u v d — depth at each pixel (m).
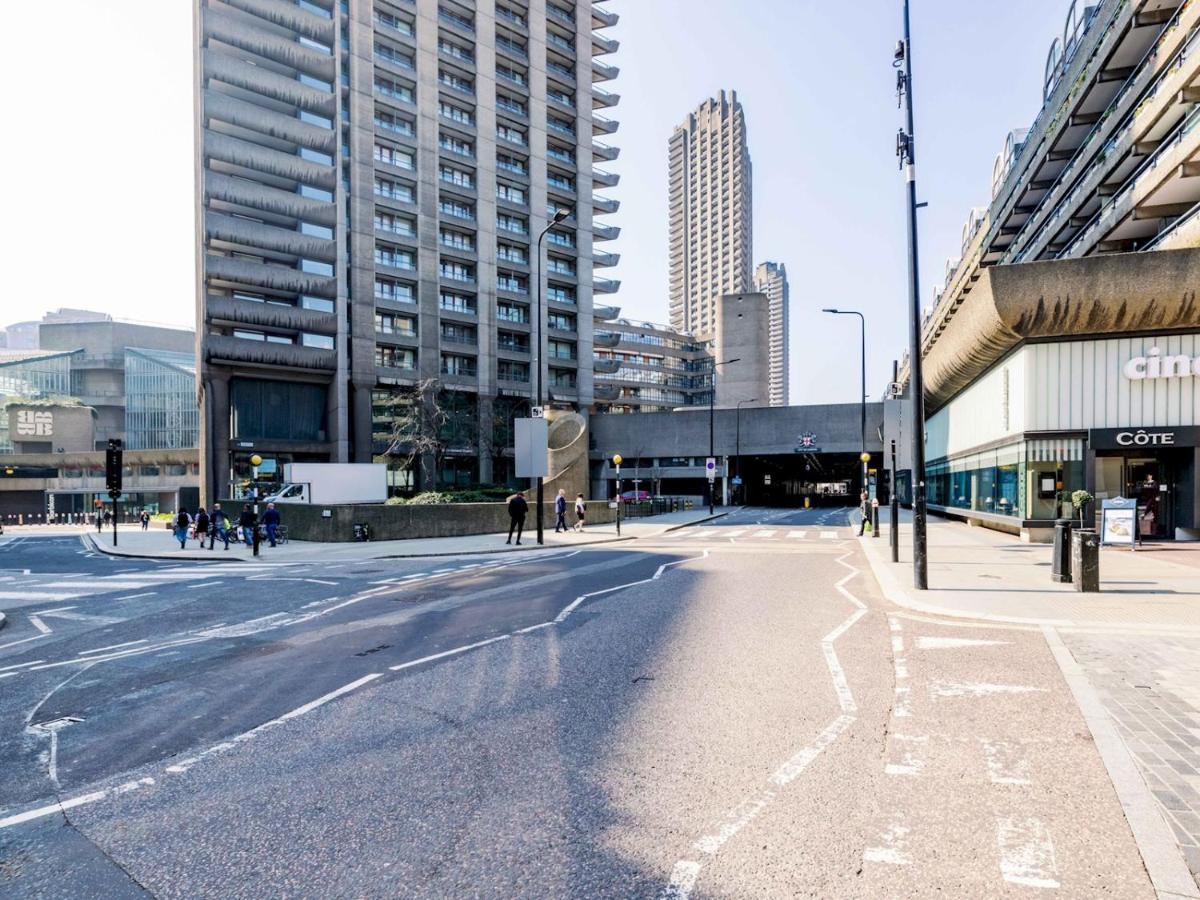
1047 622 8.81
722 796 4.07
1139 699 5.68
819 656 7.41
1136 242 27.95
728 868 3.29
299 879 3.26
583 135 81.38
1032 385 20.86
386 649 8.06
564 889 3.13
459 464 66.56
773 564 16.59
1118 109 26.12
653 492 72.69
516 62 75.00
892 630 8.74
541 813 3.89
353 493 34.47
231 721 5.62
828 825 3.70
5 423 90.19
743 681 6.46
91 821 3.92
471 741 5.03
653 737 5.05
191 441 90.88
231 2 52.03
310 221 55.50
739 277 187.38
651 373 132.38
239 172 53.09
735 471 74.19
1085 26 32.97
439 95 67.69
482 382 69.19
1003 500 24.16
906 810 3.86
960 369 28.70
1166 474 20.47
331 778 4.43
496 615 10.03
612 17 86.38
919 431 11.68
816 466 85.44
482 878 3.23
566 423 37.09
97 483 82.12
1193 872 3.13
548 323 76.75
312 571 16.83
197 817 3.94
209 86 52.41
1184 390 19.48
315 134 55.47
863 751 4.73
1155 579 12.30
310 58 55.28
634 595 11.73
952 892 3.06
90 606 12.24
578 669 6.97
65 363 107.50
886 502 72.19
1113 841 3.49
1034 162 34.44
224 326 52.16
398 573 15.86
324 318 55.69
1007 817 3.76
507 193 74.56
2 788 4.41
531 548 21.83
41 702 6.34
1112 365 20.12
